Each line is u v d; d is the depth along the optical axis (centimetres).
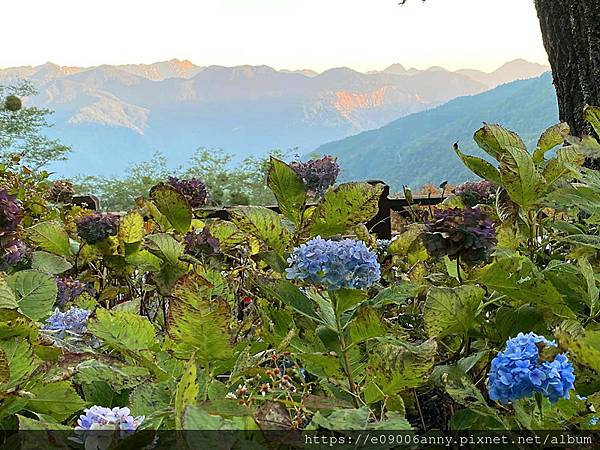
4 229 158
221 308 82
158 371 87
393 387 84
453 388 84
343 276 95
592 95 269
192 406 55
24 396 79
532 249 147
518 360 74
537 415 82
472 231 115
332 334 104
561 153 144
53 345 96
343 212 134
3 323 91
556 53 282
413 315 138
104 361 91
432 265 170
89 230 196
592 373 91
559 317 103
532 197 129
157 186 163
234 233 166
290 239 135
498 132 139
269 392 86
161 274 148
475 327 110
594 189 130
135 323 92
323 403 78
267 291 103
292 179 138
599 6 264
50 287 109
